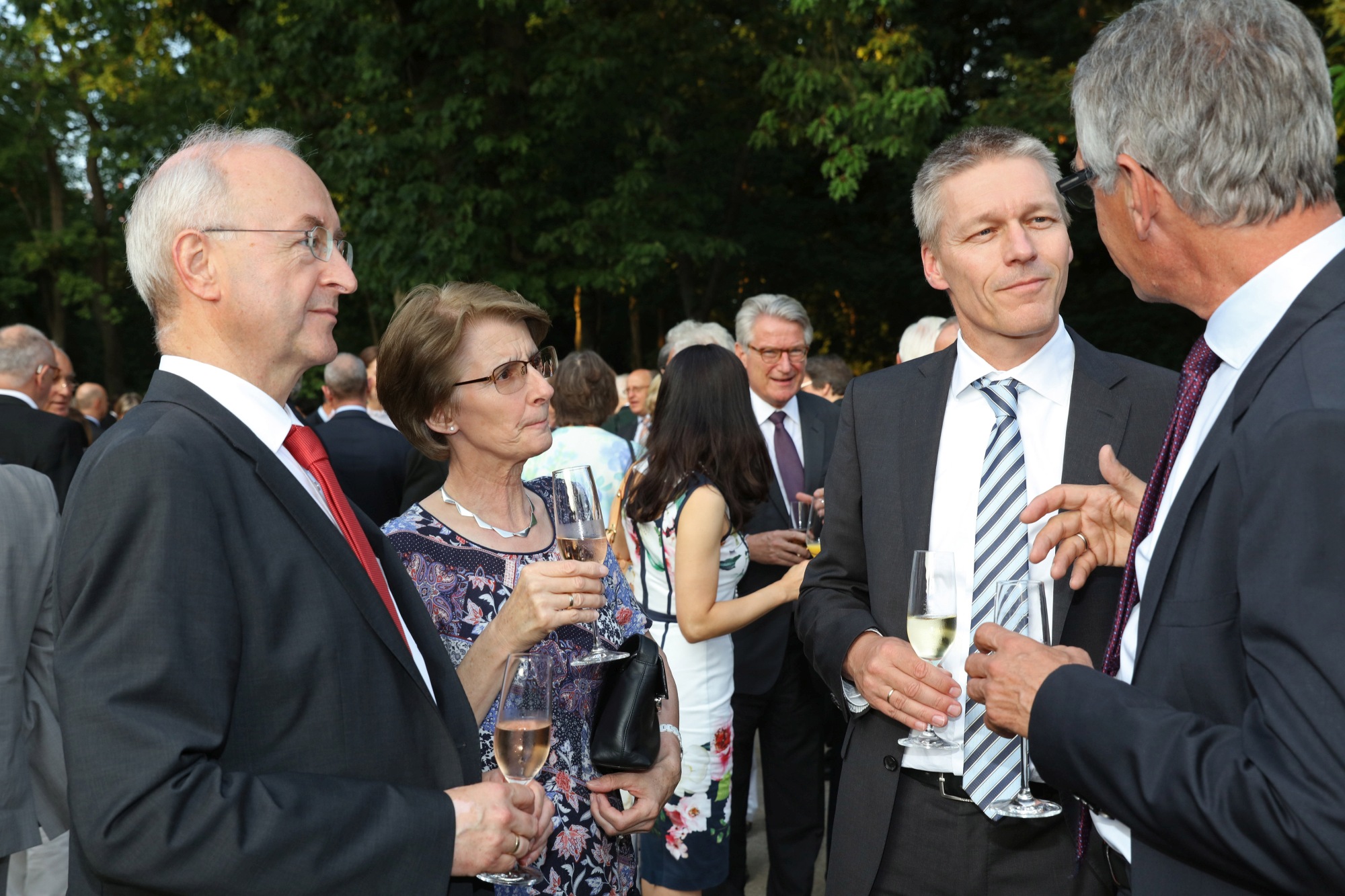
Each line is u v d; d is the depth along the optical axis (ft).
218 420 4.38
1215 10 3.98
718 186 56.29
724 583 10.34
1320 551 3.29
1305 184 3.87
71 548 3.96
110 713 3.76
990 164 6.40
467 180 42.32
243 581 4.19
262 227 4.61
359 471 17.40
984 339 6.64
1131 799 3.74
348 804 4.11
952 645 6.25
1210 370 4.44
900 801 6.61
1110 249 4.50
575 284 44.86
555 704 6.50
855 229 62.54
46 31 54.90
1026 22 55.21
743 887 11.93
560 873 6.23
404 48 40.63
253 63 41.19
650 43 45.16
